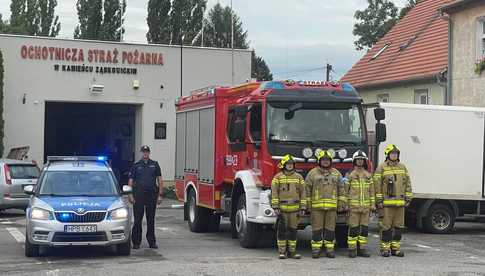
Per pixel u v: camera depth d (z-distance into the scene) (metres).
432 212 16.17
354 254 11.91
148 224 12.97
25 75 28.78
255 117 12.66
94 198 11.98
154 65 30.72
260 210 12.15
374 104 16.05
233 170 13.75
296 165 12.12
